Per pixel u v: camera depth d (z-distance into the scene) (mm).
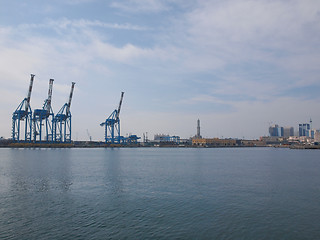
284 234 19875
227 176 49781
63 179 45188
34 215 24266
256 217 23719
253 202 28984
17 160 87188
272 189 36406
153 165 73438
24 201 29391
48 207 26906
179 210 25844
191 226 21422
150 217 23688
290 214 24625
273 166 70750
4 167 64625
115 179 45469
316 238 19172
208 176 49719
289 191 35031
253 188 37094
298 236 19531
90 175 50562
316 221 22703
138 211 25500
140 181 43250
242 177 48344
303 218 23500
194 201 29344
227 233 20000
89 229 20750
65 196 31875
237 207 26938
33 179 45000
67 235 19562
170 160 94750
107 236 19344
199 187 37812
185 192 34250
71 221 22594
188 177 48188
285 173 54625
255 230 20625
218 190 35625
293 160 94938
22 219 23141
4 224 21875
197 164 77312
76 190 35500
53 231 20328
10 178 46094
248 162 85375
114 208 26531
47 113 184875
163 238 19016
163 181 43344
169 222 22344
